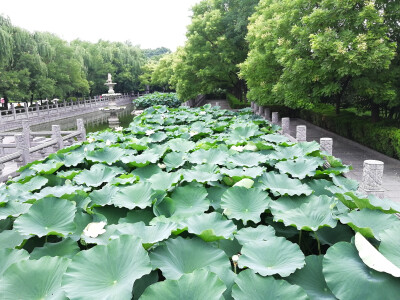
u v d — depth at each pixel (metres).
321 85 7.70
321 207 2.26
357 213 2.11
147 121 7.86
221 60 16.41
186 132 5.86
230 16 16.08
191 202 2.78
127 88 47.22
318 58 7.25
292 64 7.65
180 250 1.86
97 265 1.62
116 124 21.30
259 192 2.69
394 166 6.53
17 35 22.44
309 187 2.95
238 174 3.21
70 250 1.98
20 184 3.38
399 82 7.60
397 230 1.77
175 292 1.45
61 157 4.30
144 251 1.67
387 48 6.17
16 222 2.11
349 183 3.35
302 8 8.05
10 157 6.41
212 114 9.55
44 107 29.19
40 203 2.28
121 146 4.91
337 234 2.15
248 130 5.55
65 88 27.92
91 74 37.16
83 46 39.03
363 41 6.45
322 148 4.77
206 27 16.27
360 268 1.59
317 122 11.77
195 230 2.08
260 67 9.81
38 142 10.11
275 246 1.87
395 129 6.96
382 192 3.46
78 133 9.71
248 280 1.57
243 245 1.90
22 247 2.08
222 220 2.22
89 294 1.47
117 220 2.65
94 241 2.02
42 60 25.81
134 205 2.57
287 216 2.25
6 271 1.57
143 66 46.88
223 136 5.63
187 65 17.17
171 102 23.64
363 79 6.99
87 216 2.45
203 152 4.09
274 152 4.15
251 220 2.53
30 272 1.59
